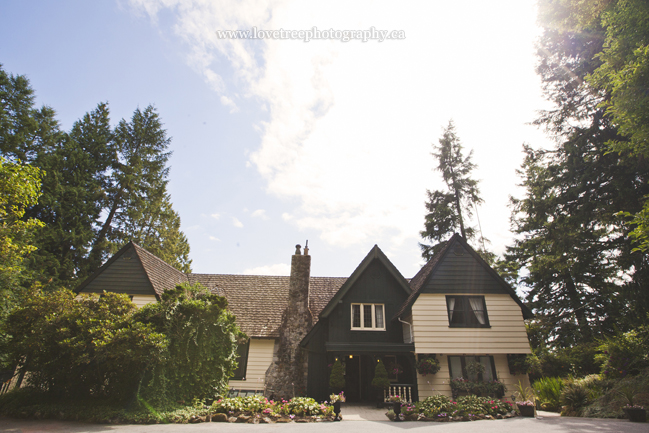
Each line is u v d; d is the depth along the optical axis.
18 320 9.98
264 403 10.84
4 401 9.75
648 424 7.64
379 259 17.17
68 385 10.03
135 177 27.69
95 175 27.05
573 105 18.23
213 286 20.48
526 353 14.21
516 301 15.13
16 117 24.17
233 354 12.63
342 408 13.42
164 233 33.75
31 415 9.09
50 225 22.86
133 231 27.67
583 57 17.03
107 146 28.23
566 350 17.89
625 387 9.98
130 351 8.99
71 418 8.98
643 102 8.78
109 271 16.12
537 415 10.83
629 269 15.71
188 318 11.01
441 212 29.16
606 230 18.28
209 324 11.71
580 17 12.90
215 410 10.21
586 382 11.71
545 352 18.92
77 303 10.36
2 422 8.46
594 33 14.52
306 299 16.27
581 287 22.59
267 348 16.47
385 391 13.71
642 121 9.21
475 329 14.56
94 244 24.88
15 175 10.85
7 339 10.99
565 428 7.57
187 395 10.53
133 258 16.53
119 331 9.18
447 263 15.95
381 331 15.81
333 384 13.73
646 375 10.25
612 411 9.45
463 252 16.25
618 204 15.87
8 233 12.20
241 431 7.92
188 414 9.60
